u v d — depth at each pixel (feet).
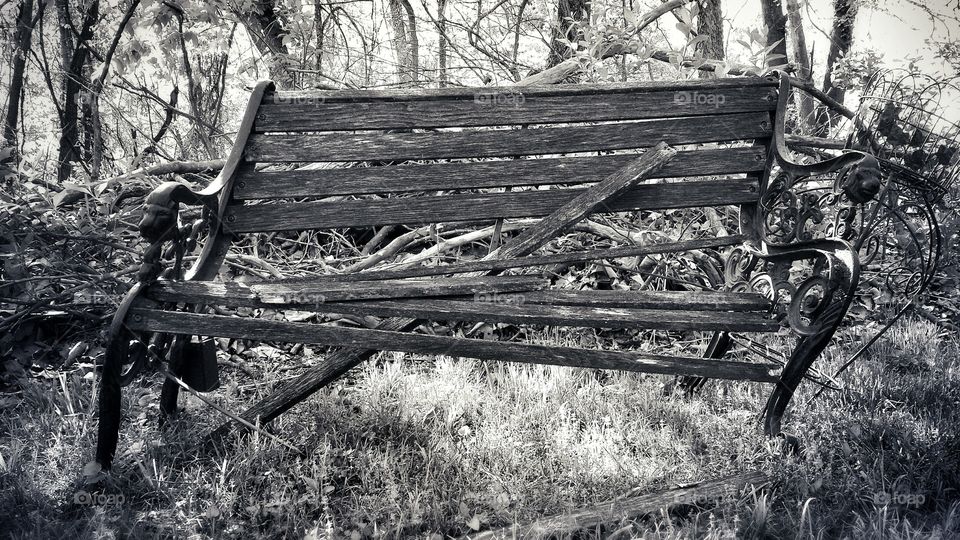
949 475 7.86
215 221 8.18
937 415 9.32
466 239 12.09
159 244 6.93
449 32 19.45
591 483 7.73
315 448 8.11
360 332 7.11
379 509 7.12
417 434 8.48
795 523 7.01
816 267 7.97
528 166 8.86
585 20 14.16
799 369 8.04
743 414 9.22
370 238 13.51
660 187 9.18
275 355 10.69
